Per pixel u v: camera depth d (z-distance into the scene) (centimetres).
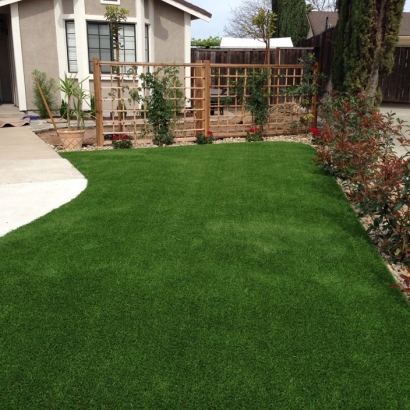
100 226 436
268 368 243
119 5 1186
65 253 377
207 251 385
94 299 307
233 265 360
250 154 791
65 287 322
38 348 256
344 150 583
